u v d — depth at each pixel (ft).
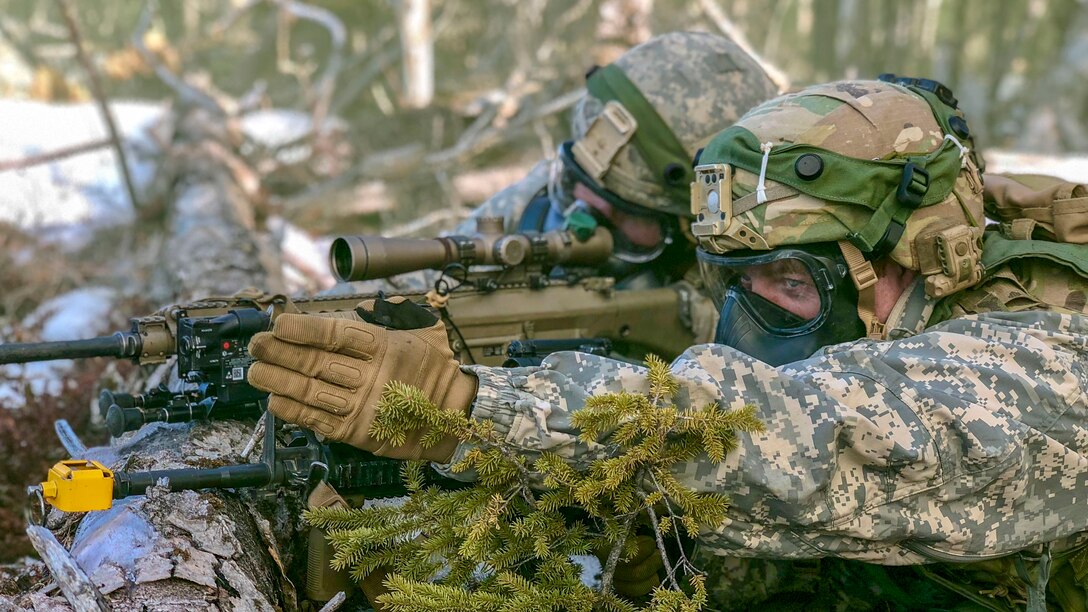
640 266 11.14
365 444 6.69
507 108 27.61
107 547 7.01
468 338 9.68
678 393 6.90
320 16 35.86
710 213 7.91
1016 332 7.30
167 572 6.82
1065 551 7.86
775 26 50.60
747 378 6.96
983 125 42.60
